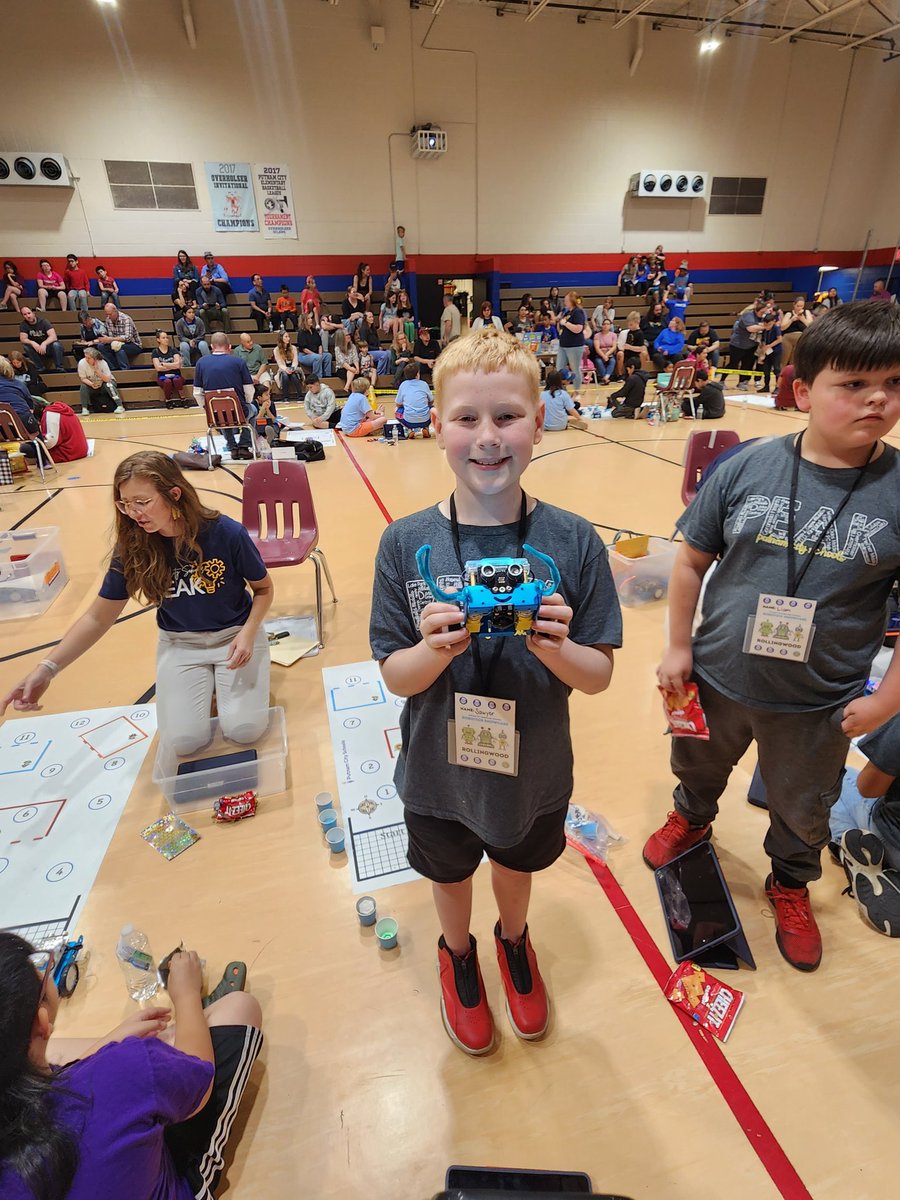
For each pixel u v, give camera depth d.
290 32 9.67
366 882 1.75
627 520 4.44
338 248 11.13
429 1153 1.18
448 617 0.83
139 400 9.74
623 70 11.12
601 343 11.71
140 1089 0.81
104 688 2.63
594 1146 1.18
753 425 7.76
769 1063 1.31
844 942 1.55
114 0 8.94
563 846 1.21
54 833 1.91
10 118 9.25
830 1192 1.12
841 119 12.48
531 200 11.67
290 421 8.58
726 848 1.83
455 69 10.46
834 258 13.61
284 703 2.52
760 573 1.28
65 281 9.95
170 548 2.02
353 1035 1.38
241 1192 1.13
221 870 1.79
